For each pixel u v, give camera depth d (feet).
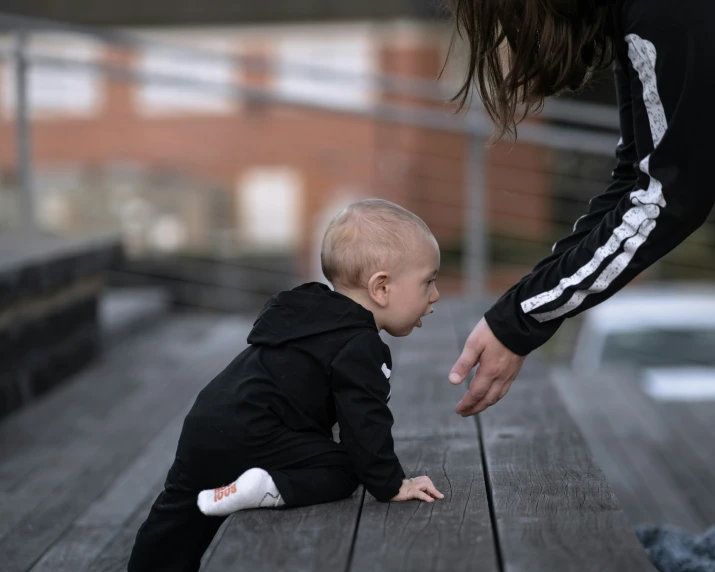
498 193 34.27
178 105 44.80
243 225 39.32
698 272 33.88
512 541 5.31
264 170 43.68
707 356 21.48
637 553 5.08
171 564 6.70
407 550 5.27
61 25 18.49
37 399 14.40
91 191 31.42
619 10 5.40
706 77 4.94
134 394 14.78
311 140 43.01
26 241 16.17
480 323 6.15
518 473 6.75
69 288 15.81
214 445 6.23
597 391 18.12
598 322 22.36
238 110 44.14
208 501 6.07
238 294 28.78
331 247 6.55
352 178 42.50
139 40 19.51
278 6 44.57
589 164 28.68
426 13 43.11
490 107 6.16
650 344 21.74
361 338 6.19
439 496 6.21
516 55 5.84
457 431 8.14
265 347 6.38
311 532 5.62
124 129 44.50
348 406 6.06
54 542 8.93
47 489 10.46
